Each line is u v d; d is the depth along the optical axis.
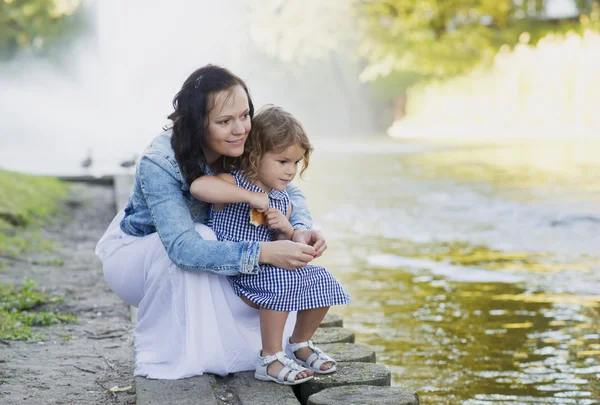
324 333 3.96
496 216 10.13
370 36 20.12
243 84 3.21
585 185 12.98
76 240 7.57
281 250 3.11
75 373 3.59
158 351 3.31
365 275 6.93
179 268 3.22
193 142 3.16
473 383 4.28
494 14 20.34
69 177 12.32
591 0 20.34
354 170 16.14
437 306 5.86
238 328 3.30
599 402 4.02
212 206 3.36
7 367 3.64
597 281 6.60
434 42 20.39
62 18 30.28
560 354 4.75
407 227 9.48
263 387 3.18
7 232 7.34
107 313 4.71
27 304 4.80
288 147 3.21
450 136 26.56
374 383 3.23
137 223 3.40
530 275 6.87
